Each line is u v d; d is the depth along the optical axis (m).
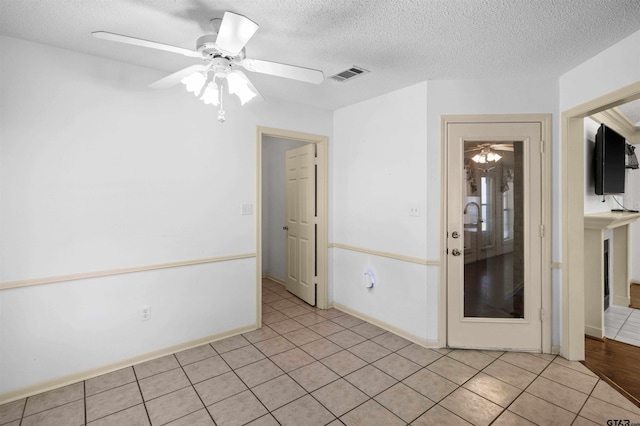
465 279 2.79
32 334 2.13
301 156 3.97
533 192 2.64
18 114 2.07
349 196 3.53
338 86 2.88
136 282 2.51
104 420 1.88
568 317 2.55
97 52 2.27
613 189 3.29
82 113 2.28
